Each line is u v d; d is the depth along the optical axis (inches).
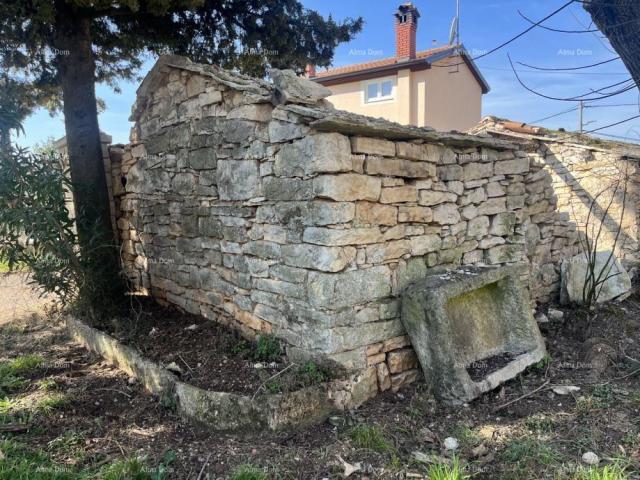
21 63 267.7
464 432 123.4
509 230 195.2
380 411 136.6
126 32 262.2
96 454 119.9
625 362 169.8
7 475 105.3
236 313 175.5
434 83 604.7
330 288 130.6
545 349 165.9
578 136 315.6
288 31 305.7
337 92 660.1
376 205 140.4
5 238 189.0
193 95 183.3
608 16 176.9
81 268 203.6
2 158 181.0
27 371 175.6
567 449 115.0
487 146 179.8
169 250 218.7
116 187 265.3
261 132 148.9
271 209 149.3
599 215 299.7
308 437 124.0
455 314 156.2
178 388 138.8
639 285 259.9
